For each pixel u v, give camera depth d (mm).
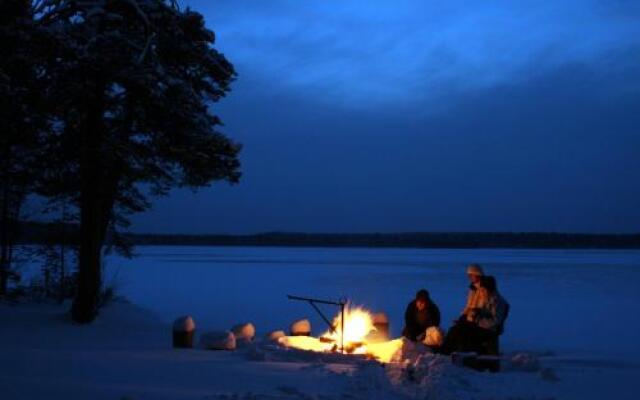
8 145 14297
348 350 12062
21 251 18406
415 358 10703
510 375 9719
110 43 13188
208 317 20828
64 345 11539
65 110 14102
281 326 18859
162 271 45344
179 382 8320
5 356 9992
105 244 18859
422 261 68688
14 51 12859
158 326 15422
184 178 16375
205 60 15625
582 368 11133
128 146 14602
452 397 7910
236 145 15422
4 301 17109
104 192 15273
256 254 94062
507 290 32219
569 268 53562
